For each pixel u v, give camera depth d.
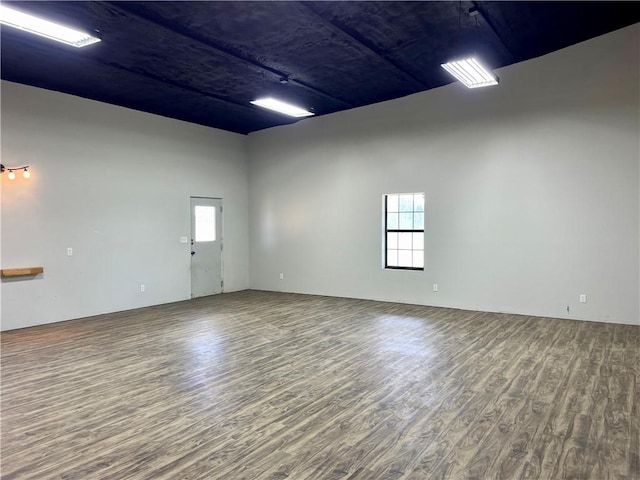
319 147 8.02
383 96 6.93
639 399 3.17
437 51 5.12
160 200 7.39
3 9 3.40
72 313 6.18
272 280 8.83
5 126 5.52
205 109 7.18
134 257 6.98
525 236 5.93
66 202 6.12
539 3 4.14
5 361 4.27
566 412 2.99
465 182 6.40
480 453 2.49
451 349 4.50
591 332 4.99
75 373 3.93
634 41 5.01
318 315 6.32
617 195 5.25
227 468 2.37
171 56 4.96
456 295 6.58
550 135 5.67
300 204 8.34
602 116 5.29
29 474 2.33
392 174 7.13
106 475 2.31
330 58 5.19
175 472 2.33
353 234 7.65
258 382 3.66
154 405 3.22
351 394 3.38
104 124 6.59
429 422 2.89
